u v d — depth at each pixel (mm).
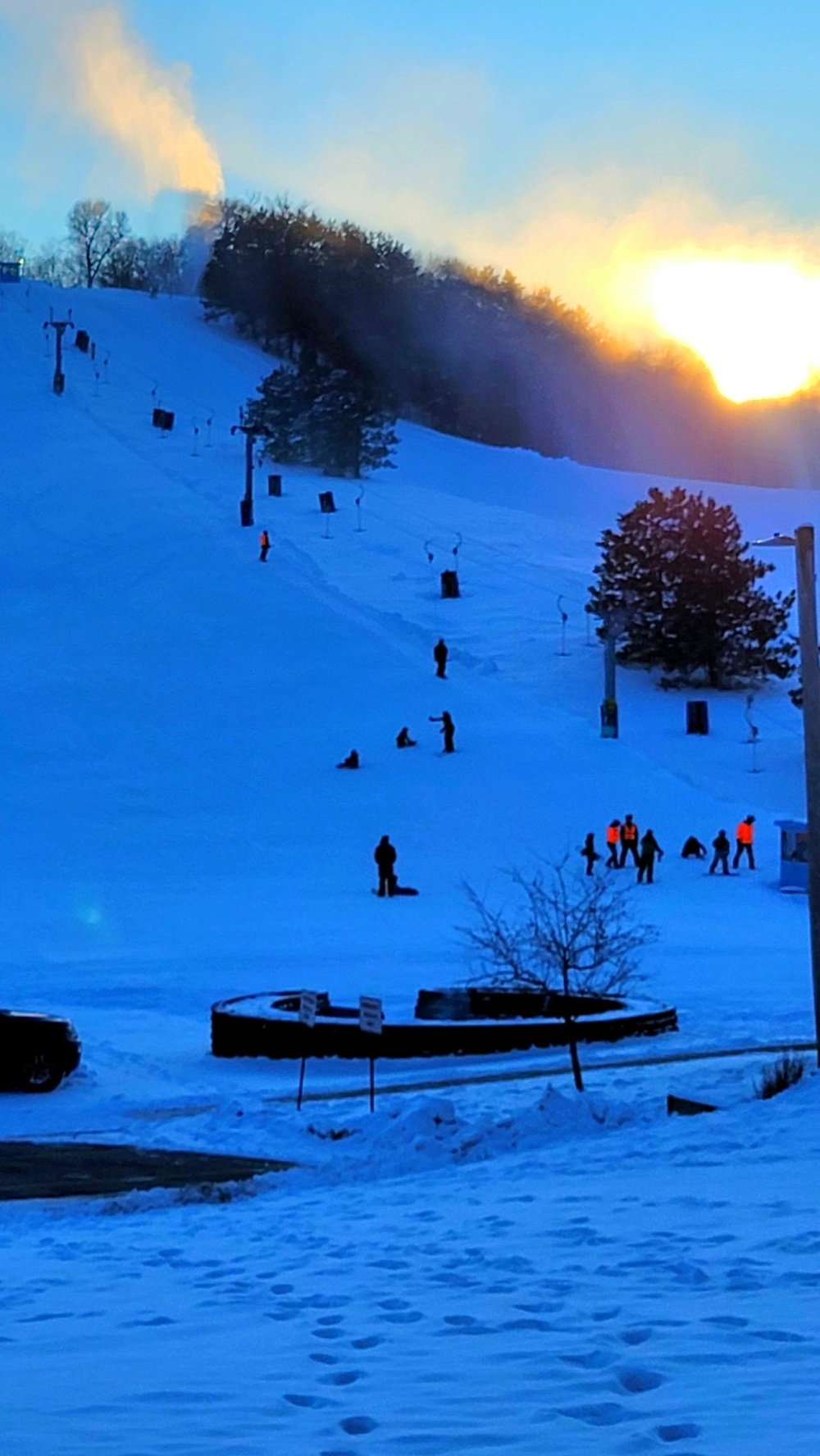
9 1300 9039
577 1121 16500
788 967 31641
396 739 51844
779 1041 23828
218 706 55281
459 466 119000
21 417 106375
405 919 36875
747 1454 5309
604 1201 11500
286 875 41469
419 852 43656
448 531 84438
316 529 82625
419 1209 12047
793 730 55406
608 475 122250
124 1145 17609
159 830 44750
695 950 33312
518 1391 6277
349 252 154000
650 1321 7406
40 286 155750
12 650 60719
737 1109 16344
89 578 70625
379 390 141500
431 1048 24031
